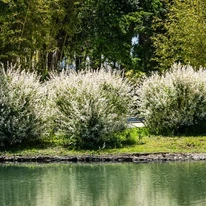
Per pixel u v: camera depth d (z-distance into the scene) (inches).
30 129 1326.3
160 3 2731.3
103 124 1298.0
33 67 2011.6
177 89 1461.6
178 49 2191.2
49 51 2196.1
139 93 1501.0
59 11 2139.5
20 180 986.1
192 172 1030.4
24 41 2025.1
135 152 1219.2
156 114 1470.2
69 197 845.8
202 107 1465.3
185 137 1395.2
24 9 1905.8
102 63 2628.0
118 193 864.9
